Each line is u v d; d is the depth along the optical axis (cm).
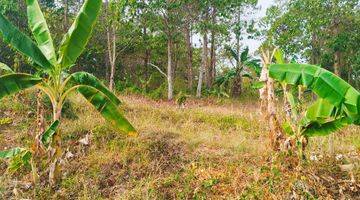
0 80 636
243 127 1180
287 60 2555
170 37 2338
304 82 605
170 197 674
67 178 720
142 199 655
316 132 701
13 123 977
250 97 2748
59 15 2416
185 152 849
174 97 2331
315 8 2384
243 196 638
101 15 2278
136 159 804
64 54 686
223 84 2738
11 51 2097
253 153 840
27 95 1083
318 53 2630
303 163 695
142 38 2370
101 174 746
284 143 728
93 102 735
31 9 746
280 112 913
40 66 688
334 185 672
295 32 2478
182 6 2284
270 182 647
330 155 784
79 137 910
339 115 659
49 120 973
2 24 643
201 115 1344
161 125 1073
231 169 735
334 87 591
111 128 933
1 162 777
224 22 2419
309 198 621
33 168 691
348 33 2447
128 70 3072
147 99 2008
